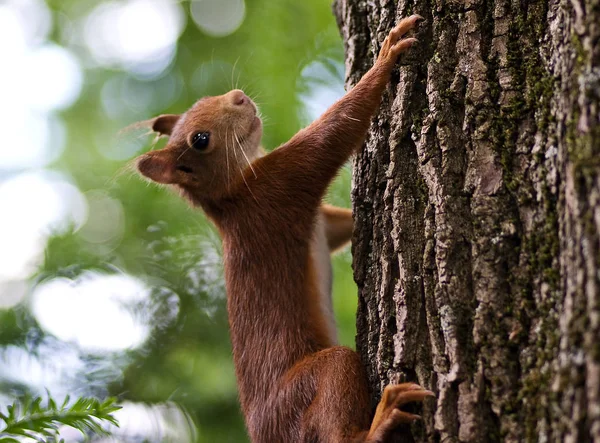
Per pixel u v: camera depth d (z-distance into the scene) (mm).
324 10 14930
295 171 10375
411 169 7887
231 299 10305
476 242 6867
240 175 10812
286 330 9789
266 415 9164
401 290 7406
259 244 10336
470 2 7734
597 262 5527
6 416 7250
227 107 11383
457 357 6648
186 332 13422
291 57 14594
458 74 7633
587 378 5418
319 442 8094
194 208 11523
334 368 8234
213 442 12930
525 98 7027
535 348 6180
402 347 7234
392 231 7777
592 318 5465
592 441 5289
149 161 11383
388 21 9000
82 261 13773
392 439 7191
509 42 7355
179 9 16750
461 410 6492
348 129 9180
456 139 7441
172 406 13062
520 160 6859
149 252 13984
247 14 15875
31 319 13102
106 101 16891
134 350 13242
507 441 6141
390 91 8688
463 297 6844
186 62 16328
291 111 14141
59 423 7629
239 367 9953
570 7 6418
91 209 14898
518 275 6523
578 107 6031
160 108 16062
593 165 5719
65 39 17875
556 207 6340
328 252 11375
